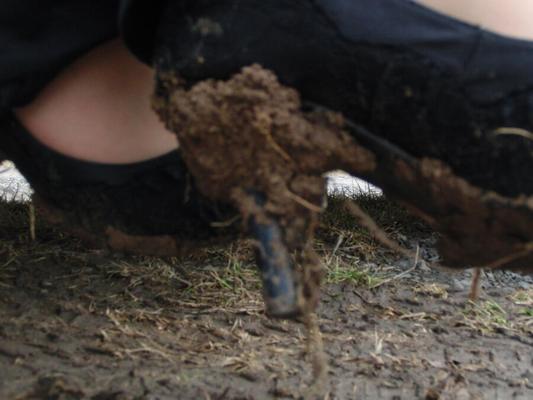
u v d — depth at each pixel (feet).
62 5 1.78
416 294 2.70
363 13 1.62
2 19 1.77
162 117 1.72
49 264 2.69
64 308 2.38
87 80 1.86
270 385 2.06
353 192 3.56
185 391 2.01
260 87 1.63
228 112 1.64
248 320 2.41
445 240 1.73
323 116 1.65
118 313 2.38
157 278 2.65
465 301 2.66
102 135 1.87
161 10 1.71
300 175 1.65
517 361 2.29
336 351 2.26
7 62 1.78
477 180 1.63
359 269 2.89
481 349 2.34
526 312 2.59
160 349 2.19
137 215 1.92
